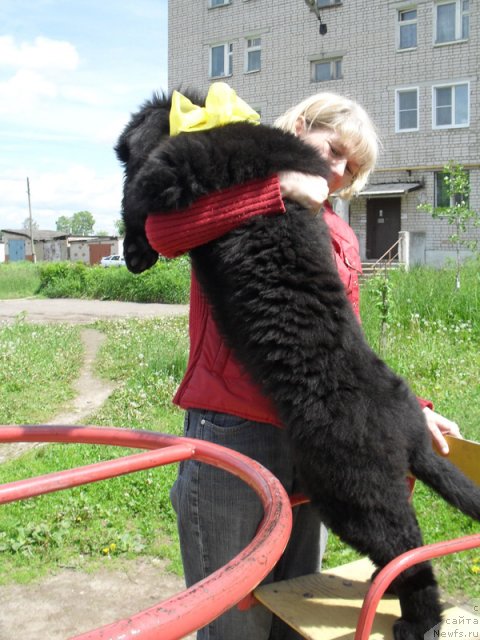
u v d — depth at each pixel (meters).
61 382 9.72
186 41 30.08
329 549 4.28
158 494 5.34
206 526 2.21
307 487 2.10
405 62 25.16
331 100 2.42
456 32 24.22
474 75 23.98
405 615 2.01
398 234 25.75
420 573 2.02
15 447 6.82
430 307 11.26
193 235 1.99
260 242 2.02
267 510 1.45
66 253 59.59
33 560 4.52
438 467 2.18
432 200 25.27
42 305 22.52
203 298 2.24
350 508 2.03
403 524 2.03
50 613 3.91
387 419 2.08
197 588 1.17
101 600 4.04
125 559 4.53
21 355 11.20
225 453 1.79
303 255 2.05
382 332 9.29
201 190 1.93
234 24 28.55
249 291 2.03
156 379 9.25
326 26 26.44
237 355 2.11
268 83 28.03
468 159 24.42
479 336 9.89
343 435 2.00
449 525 4.47
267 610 2.28
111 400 8.48
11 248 70.00
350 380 2.05
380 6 25.30
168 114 2.60
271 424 2.17
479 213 24.28
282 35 27.44
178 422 7.14
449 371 8.19
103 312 19.59
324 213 2.40
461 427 5.93
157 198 1.95
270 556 1.29
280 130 2.18
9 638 3.66
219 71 29.39
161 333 13.29
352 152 2.44
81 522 4.98
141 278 23.23
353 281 2.35
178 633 1.08
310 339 2.01
